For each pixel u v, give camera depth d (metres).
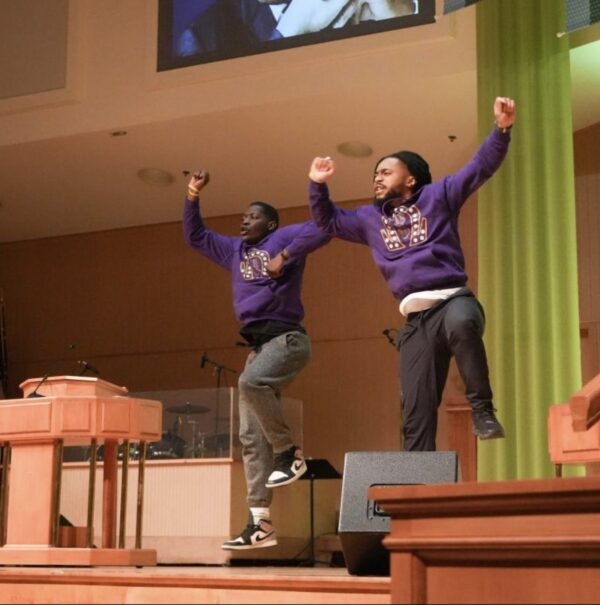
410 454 3.61
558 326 6.08
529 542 2.54
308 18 7.10
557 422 4.32
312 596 3.29
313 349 9.03
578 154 7.70
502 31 6.45
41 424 4.70
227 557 6.38
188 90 7.39
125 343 9.66
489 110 6.41
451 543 2.63
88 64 7.68
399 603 2.70
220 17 7.35
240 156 8.10
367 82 6.90
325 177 4.34
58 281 9.96
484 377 4.01
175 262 9.62
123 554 4.62
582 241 7.64
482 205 6.41
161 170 8.42
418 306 4.12
